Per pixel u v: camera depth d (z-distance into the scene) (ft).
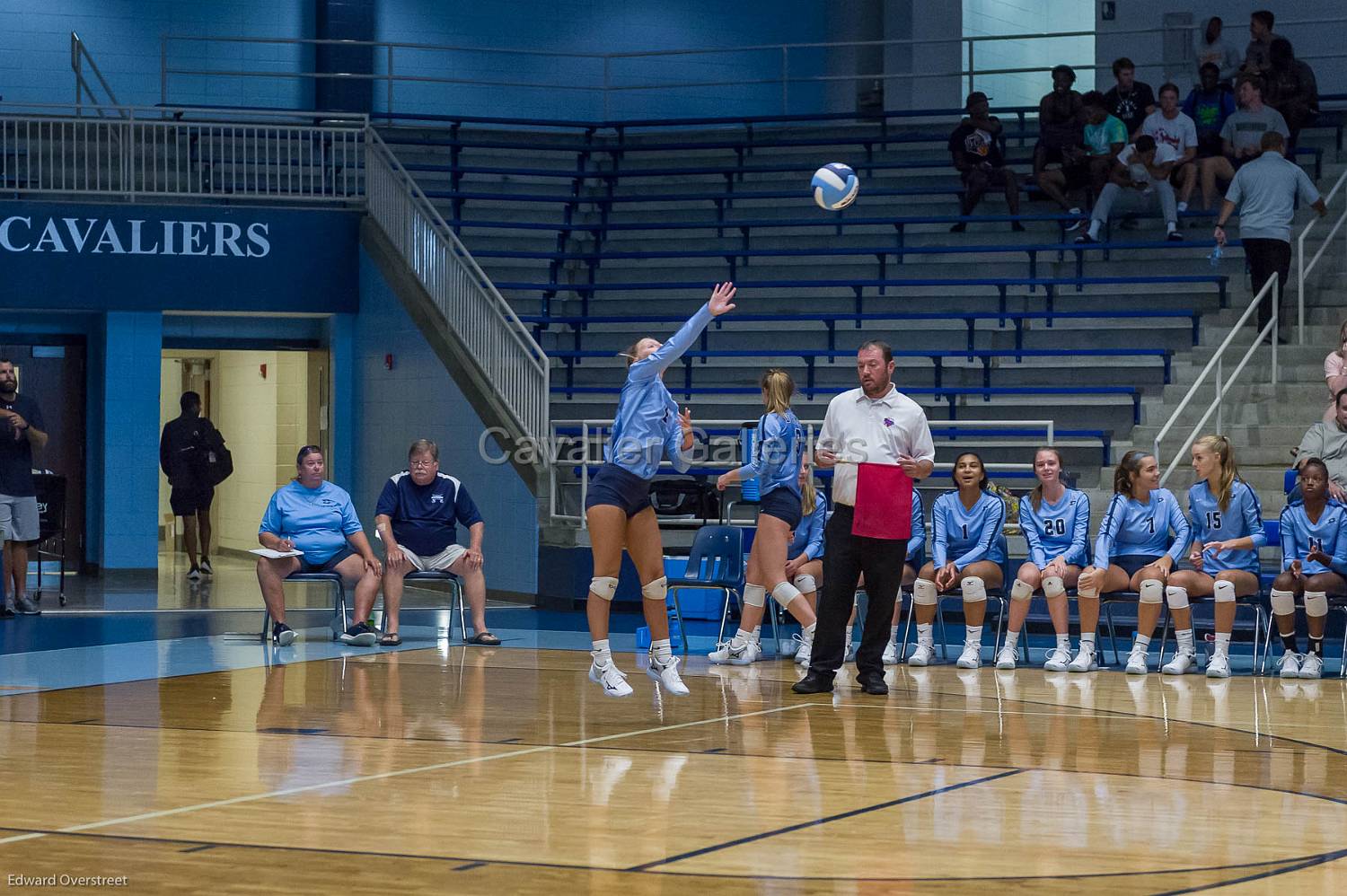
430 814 18.03
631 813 18.20
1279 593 32.48
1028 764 21.61
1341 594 32.32
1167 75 66.49
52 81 68.44
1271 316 49.78
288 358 66.33
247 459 71.46
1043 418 50.49
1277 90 58.34
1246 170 50.24
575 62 74.54
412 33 72.69
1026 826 17.60
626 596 46.73
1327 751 22.90
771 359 56.13
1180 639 33.14
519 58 73.97
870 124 71.87
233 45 70.69
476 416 50.96
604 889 14.73
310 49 71.82
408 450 55.21
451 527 38.09
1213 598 33.06
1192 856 16.21
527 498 48.70
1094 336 53.21
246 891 14.53
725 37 75.51
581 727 24.72
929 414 51.67
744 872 15.42
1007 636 33.94
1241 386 48.37
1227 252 55.72
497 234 63.05
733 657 33.88
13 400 44.62
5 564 45.42
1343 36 64.90
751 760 21.76
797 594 32.14
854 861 15.90
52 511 47.26
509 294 59.21
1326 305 52.01
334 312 59.00
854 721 25.58
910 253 58.59
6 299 55.77
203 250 57.52
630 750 22.61
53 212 56.29
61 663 33.06
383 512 37.60
